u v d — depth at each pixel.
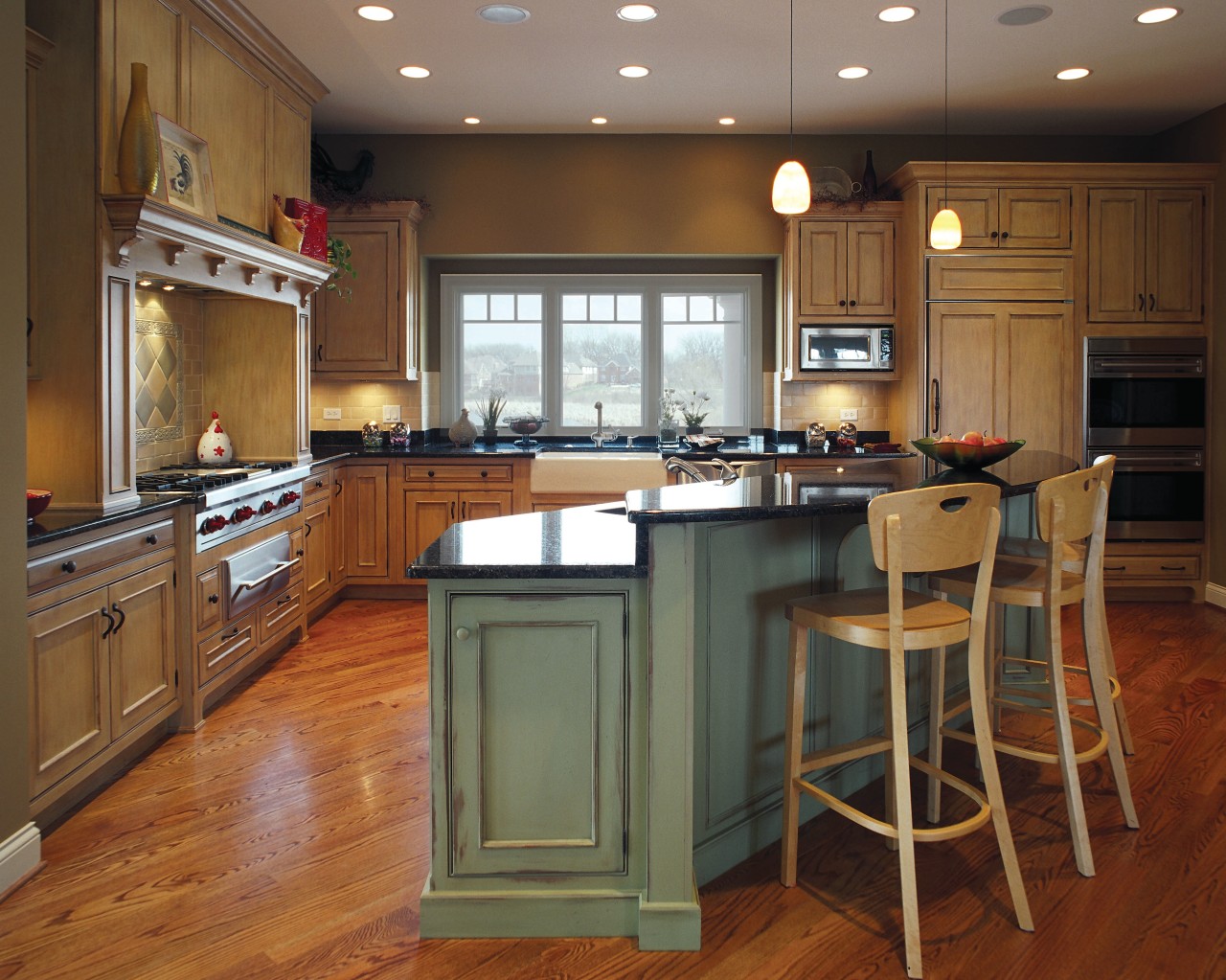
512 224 6.32
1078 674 4.38
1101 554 2.89
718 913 2.43
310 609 5.20
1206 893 2.50
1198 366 5.82
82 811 2.99
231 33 4.23
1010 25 4.46
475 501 5.95
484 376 6.80
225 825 2.90
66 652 2.86
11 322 2.52
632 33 4.55
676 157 6.31
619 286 6.73
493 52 4.79
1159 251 5.82
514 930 2.34
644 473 5.85
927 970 2.18
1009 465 3.93
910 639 2.28
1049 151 6.33
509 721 2.30
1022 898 2.34
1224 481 5.74
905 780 2.23
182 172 3.73
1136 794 3.12
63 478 3.22
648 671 2.24
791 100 5.57
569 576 2.24
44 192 3.20
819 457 5.86
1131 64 5.00
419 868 2.65
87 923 2.37
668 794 2.26
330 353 6.15
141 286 4.30
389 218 6.09
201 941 2.30
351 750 3.50
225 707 3.99
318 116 5.89
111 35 3.27
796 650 2.53
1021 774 3.29
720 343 6.78
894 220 6.08
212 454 4.70
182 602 3.64
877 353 6.10
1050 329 5.83
